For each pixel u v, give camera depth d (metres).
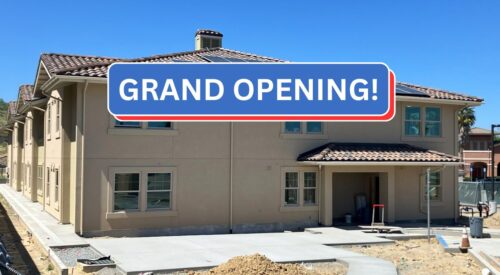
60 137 20.38
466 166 65.62
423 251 16.28
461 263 14.58
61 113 19.83
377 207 22.78
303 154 21.33
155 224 18.88
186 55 22.89
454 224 23.61
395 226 21.52
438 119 24.36
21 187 37.22
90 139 17.98
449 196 24.09
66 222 19.88
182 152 19.38
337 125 22.20
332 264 13.62
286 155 21.09
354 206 23.31
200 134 19.67
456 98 24.00
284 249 15.45
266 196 20.62
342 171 21.47
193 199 19.50
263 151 20.69
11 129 42.16
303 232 20.06
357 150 21.34
